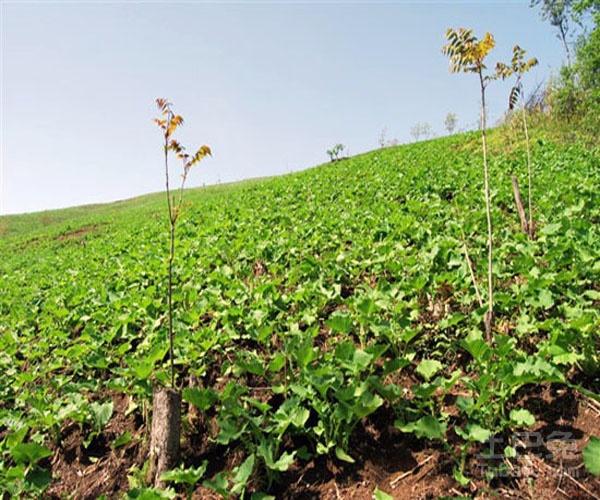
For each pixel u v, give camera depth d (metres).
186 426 3.43
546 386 3.09
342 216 8.98
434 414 3.09
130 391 3.86
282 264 6.70
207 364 4.22
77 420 3.74
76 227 24.97
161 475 2.79
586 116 14.45
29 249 21.30
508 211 7.45
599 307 3.87
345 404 2.87
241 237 8.55
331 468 2.91
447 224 6.61
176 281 6.96
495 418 2.86
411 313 4.04
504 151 14.57
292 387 3.11
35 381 4.90
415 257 5.27
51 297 8.34
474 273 4.85
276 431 2.90
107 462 3.50
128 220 23.39
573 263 4.35
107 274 9.05
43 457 3.32
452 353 3.72
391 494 2.65
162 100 2.96
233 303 5.38
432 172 12.66
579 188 7.28
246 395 3.70
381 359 3.76
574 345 3.18
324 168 23.14
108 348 5.08
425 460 2.80
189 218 14.20
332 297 4.75
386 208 8.85
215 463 3.17
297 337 3.62
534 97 17.44
